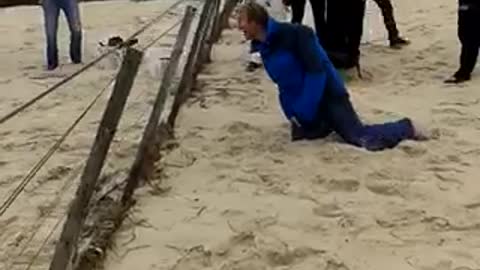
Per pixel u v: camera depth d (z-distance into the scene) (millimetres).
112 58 8727
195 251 4195
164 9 12336
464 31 7297
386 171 5191
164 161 5496
